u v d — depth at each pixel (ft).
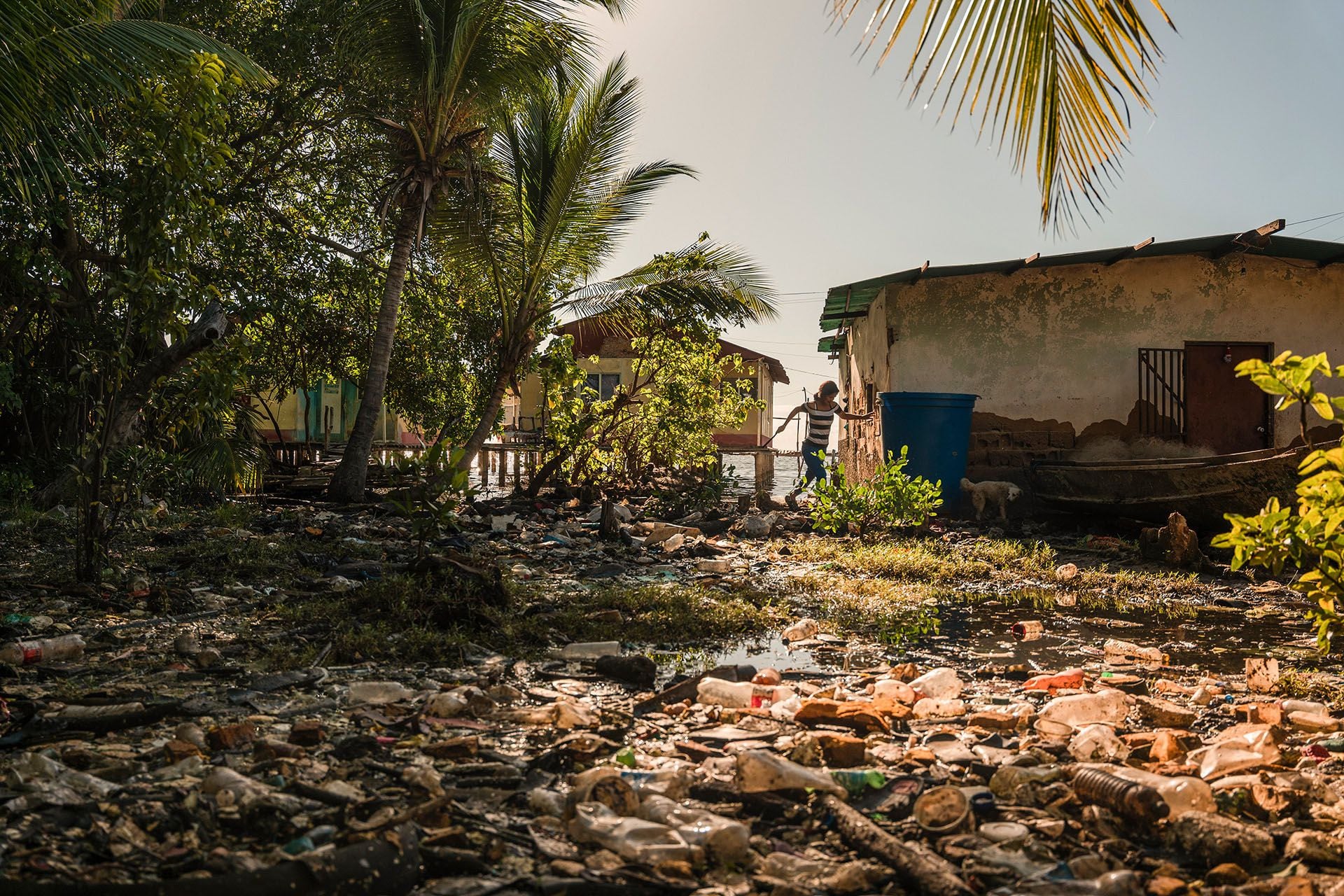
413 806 7.84
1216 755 9.63
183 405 20.38
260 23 43.73
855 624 18.98
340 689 12.32
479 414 58.34
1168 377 38.63
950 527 34.60
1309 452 25.25
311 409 85.15
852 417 43.86
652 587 21.12
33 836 7.13
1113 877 6.68
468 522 34.06
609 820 7.65
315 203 50.49
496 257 46.16
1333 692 13.41
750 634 17.65
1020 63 11.49
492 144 45.68
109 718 10.30
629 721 11.30
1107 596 22.63
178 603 17.65
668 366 49.44
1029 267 38.83
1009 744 10.50
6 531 25.62
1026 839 7.63
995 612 20.45
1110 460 38.68
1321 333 38.91
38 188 25.91
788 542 31.65
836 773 8.81
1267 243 35.27
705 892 6.69
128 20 23.31
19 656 13.12
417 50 39.04
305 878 6.23
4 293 32.48
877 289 41.75
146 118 18.56
